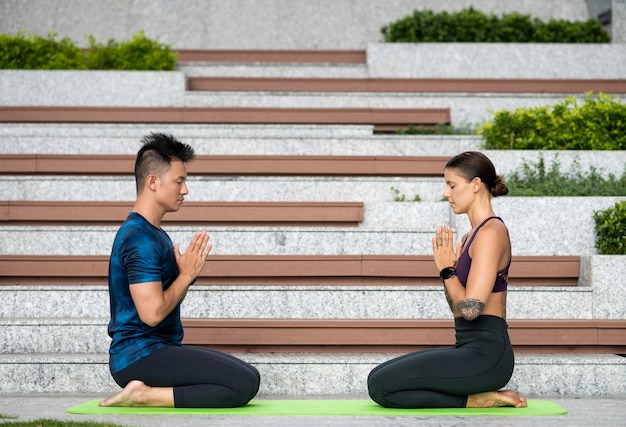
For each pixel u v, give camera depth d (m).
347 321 7.45
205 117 12.26
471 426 5.39
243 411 5.95
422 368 5.98
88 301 7.99
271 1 16.56
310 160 10.43
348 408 6.14
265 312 7.96
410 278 8.48
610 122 10.91
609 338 7.47
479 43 13.83
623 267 8.05
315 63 14.28
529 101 13.02
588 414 5.93
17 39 13.31
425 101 12.98
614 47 13.80
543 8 16.48
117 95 12.80
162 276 6.08
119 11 16.33
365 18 16.44
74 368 7.00
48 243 8.91
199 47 16.12
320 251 8.89
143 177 6.21
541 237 8.94
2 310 7.96
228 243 8.89
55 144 10.95
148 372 6.03
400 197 10.00
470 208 6.18
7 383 6.98
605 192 9.46
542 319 7.69
